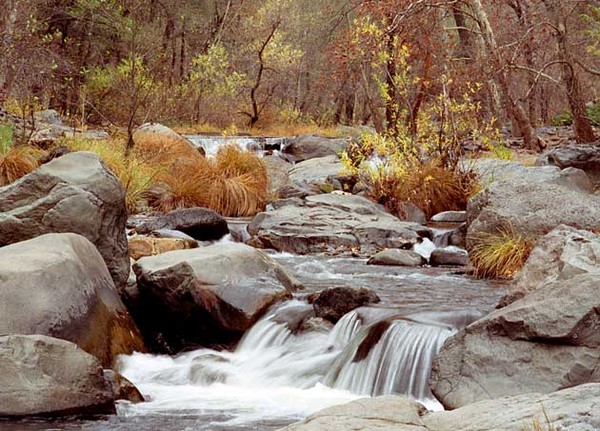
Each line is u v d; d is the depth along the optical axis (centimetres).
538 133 2447
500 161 1598
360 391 626
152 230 1220
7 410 528
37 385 539
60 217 759
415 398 601
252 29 3506
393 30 1798
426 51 1797
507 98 2172
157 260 784
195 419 545
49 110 2186
